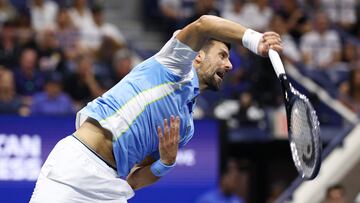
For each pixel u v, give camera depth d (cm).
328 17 4597
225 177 3005
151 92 1475
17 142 2817
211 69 1526
